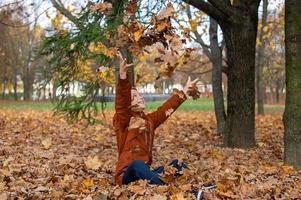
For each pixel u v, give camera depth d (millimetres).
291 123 8211
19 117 22172
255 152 10320
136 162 5719
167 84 70938
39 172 7270
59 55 9961
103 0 8344
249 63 11102
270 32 18734
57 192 5801
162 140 13031
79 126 17094
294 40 8125
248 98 11156
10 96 68875
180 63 4902
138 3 6836
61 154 9945
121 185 5871
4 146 11125
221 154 9664
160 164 8531
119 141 5977
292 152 8195
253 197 5691
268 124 18109
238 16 10828
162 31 4836
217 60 14531
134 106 5914
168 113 6102
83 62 9906
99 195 5449
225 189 5805
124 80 5695
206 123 18766
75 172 7445
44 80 10797
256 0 10961
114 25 7586
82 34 8859
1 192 5793
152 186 5641
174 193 5543
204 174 7000
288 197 5754
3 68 58594
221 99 14461
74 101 10758
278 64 44938
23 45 59938
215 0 10500
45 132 15055
